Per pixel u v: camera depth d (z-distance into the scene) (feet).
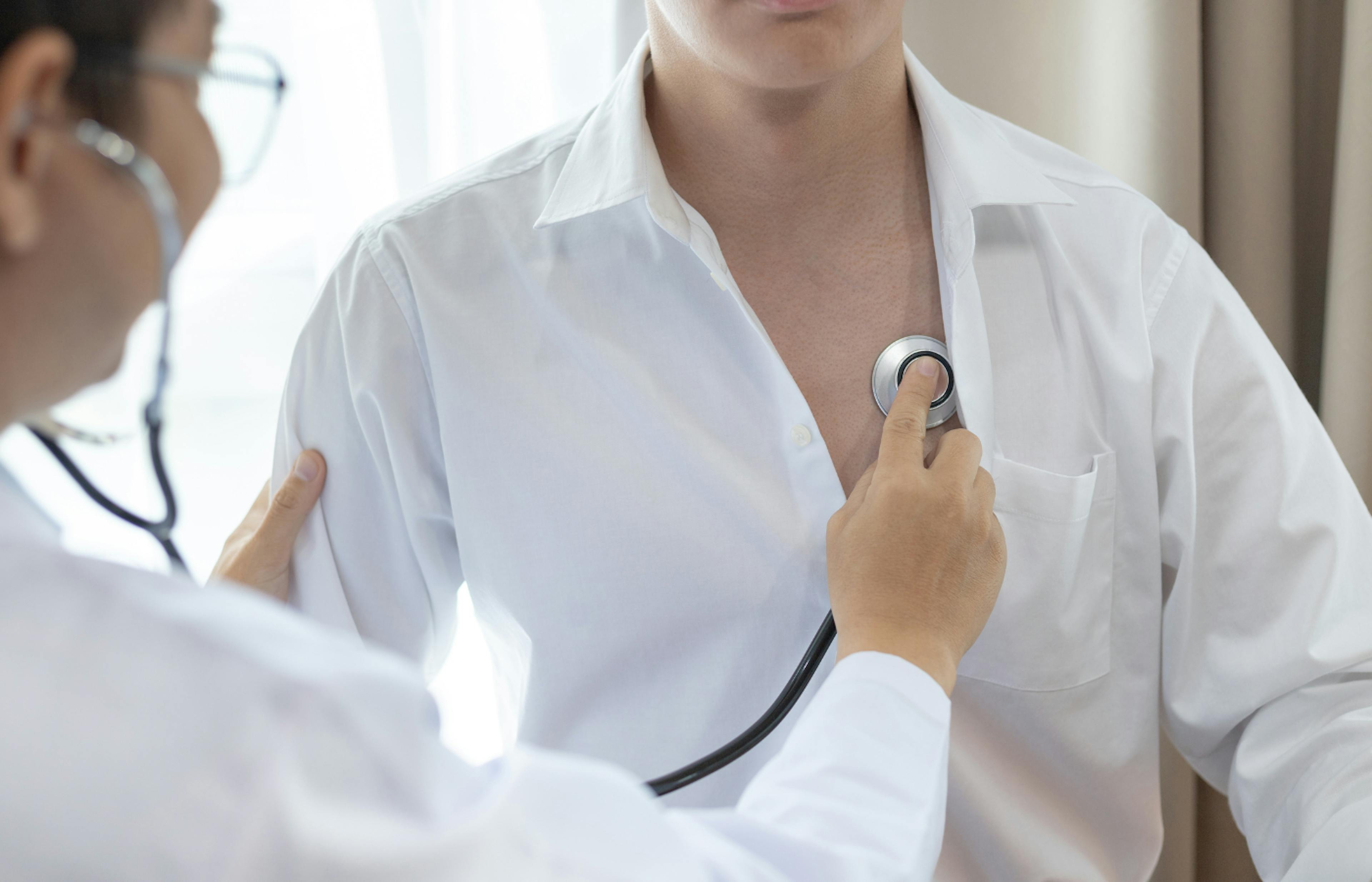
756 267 2.79
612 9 3.86
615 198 2.61
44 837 1.07
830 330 2.78
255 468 4.22
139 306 1.36
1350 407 3.81
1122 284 2.76
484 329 2.75
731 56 2.30
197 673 1.14
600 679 2.78
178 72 1.33
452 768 1.36
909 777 1.85
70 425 1.87
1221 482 2.79
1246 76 3.85
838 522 2.36
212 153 1.44
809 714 2.00
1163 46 3.78
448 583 3.00
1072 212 2.84
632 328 2.73
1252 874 4.24
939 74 4.05
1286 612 2.72
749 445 2.68
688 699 2.76
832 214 2.73
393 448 2.78
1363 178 3.69
